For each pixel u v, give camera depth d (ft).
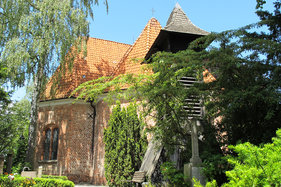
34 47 53.16
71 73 59.82
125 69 57.88
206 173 23.56
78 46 58.85
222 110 23.38
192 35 40.96
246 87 22.68
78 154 56.75
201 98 25.44
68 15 57.82
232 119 24.58
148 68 29.45
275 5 27.12
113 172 44.47
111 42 77.66
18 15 55.57
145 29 64.34
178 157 31.14
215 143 27.22
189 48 28.17
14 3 55.93
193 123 27.32
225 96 22.03
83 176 55.83
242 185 12.44
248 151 12.76
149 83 29.19
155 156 33.76
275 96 19.57
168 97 27.50
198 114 31.76
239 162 14.48
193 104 26.86
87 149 57.72
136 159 43.75
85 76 63.26
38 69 58.85
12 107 68.74
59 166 56.18
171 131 28.78
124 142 44.83
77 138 57.52
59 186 37.06
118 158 44.42
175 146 31.48
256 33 26.99
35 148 59.36
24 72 53.98
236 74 23.70
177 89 25.25
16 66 51.55
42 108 62.39
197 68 24.58
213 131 27.61
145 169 35.35
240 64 22.13
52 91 57.21
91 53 70.18
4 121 66.95
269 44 21.76
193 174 24.64
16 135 69.31
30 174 45.68
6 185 36.17
